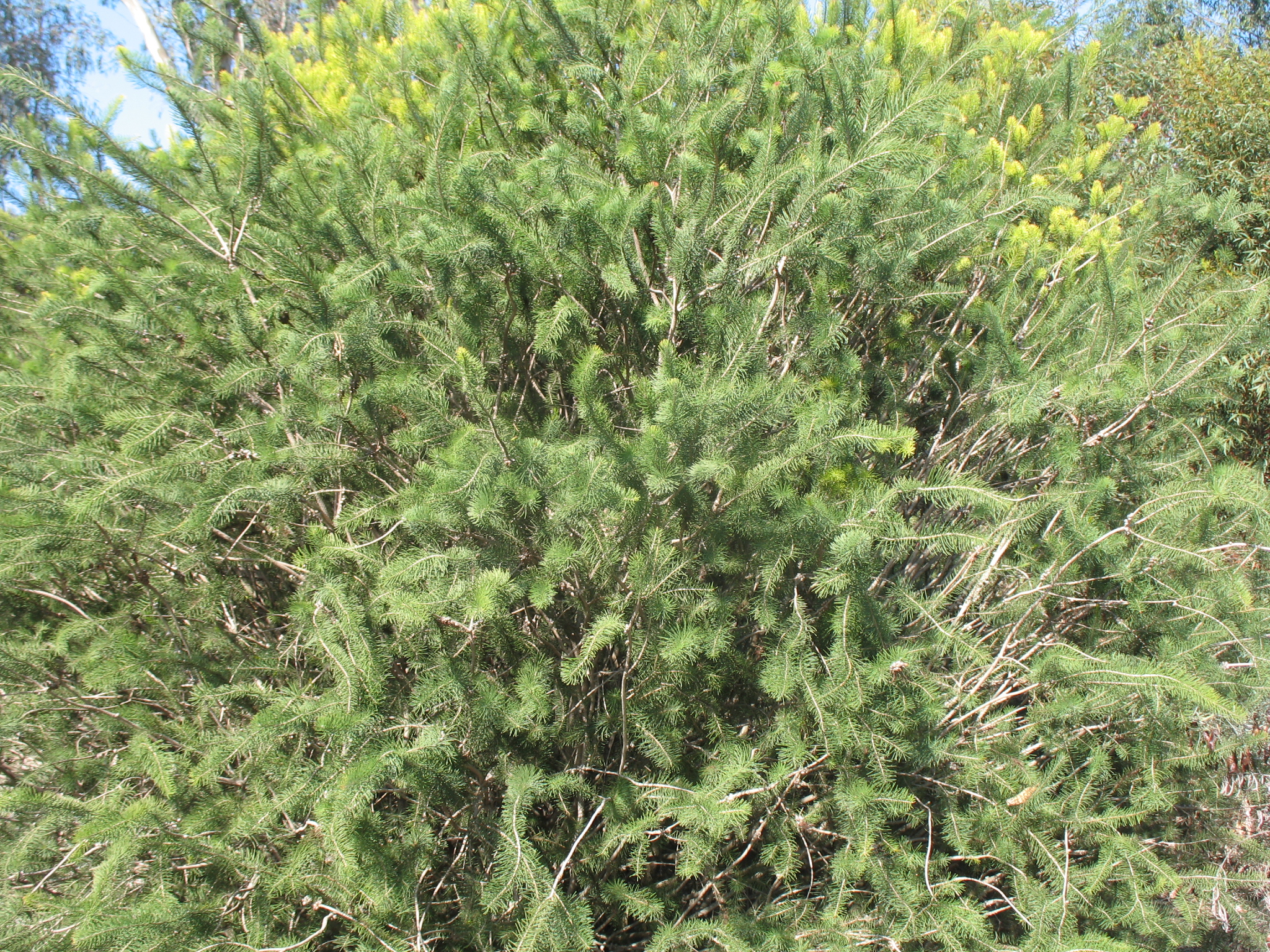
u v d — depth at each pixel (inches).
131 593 95.9
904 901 81.2
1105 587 104.6
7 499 83.4
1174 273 115.2
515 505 80.7
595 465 74.4
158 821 70.6
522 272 95.0
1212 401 118.0
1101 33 173.8
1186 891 98.1
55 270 119.2
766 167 94.0
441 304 98.9
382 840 74.5
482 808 88.7
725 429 78.4
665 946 79.5
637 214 94.6
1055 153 156.9
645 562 77.3
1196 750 104.0
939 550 92.4
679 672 83.4
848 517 79.0
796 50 114.8
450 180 100.8
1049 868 88.2
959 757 85.8
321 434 91.1
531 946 64.9
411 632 79.0
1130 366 98.0
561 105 125.6
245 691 84.0
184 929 65.6
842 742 79.4
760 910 89.2
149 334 94.3
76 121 92.3
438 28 133.6
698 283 96.1
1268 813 118.3
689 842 79.8
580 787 83.0
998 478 123.3
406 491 84.3
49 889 83.4
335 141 112.8
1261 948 113.2
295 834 78.8
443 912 84.8
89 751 94.1
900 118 93.4
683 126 108.7
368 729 71.4
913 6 195.2
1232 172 202.1
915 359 116.0
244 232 97.8
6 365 111.2
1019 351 114.3
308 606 80.0
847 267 96.5
